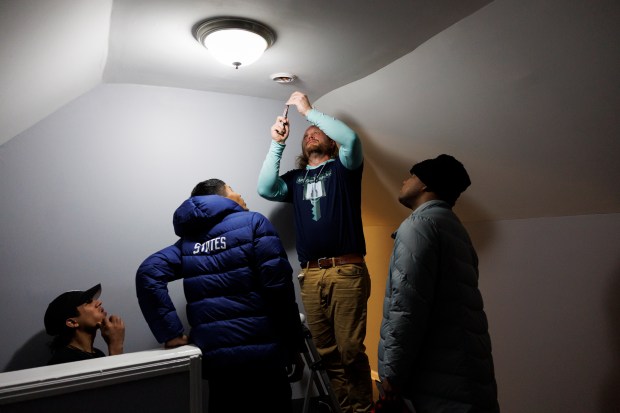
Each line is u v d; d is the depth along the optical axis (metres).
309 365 2.07
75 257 2.28
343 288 2.31
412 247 1.42
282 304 1.60
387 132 2.63
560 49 1.64
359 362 2.32
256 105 2.76
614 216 2.04
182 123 2.57
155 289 1.65
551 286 2.28
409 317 1.38
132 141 2.45
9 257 2.14
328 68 2.28
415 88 2.22
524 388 2.40
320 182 2.46
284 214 2.79
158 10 1.67
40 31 1.30
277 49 2.06
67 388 1.24
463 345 1.39
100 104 2.38
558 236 2.27
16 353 2.13
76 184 2.30
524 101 1.91
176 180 2.54
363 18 1.77
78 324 1.84
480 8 1.68
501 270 2.57
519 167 2.21
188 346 1.60
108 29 1.79
